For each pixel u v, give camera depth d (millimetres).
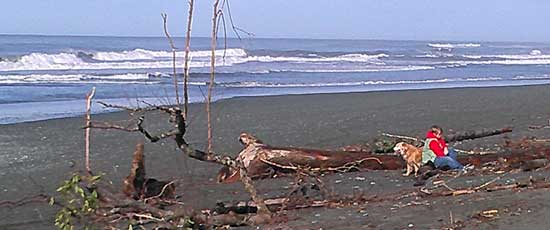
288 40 122062
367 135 18578
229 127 20344
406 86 39906
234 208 9797
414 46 104375
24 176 13625
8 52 55469
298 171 11539
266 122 21594
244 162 12641
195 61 54219
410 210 9703
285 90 35781
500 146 15938
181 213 8695
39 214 10406
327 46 97438
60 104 27844
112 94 32062
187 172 13367
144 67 50875
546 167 12977
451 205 9852
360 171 13109
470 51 95750
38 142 17938
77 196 8688
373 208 10008
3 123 21766
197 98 30047
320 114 23828
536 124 20797
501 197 10195
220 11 9523
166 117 22625
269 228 9031
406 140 15961
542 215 8984
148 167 13906
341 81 43250
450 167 12898
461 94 32344
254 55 64000
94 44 79312
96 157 15586
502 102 28484
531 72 57625
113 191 10539
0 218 10188
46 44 74625
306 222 9297
